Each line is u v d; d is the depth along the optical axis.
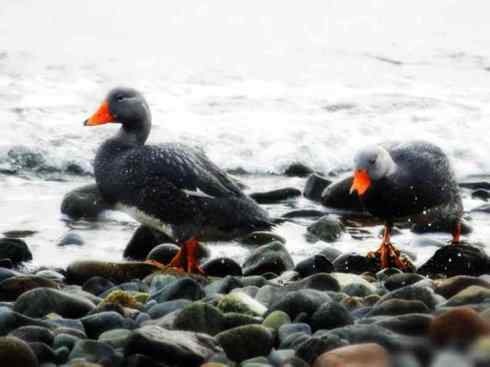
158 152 12.57
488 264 12.55
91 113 19.91
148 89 21.52
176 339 8.05
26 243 13.24
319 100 21.25
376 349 7.63
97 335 8.92
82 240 13.66
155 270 11.80
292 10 28.42
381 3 29.36
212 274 12.26
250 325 8.37
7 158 17.73
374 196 12.98
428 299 9.37
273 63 24.05
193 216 12.45
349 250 13.65
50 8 27.17
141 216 12.71
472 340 8.00
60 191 16.55
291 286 10.38
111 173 12.73
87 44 24.52
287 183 17.64
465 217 15.43
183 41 25.41
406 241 14.19
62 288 10.66
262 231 13.81
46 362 7.95
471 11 28.95
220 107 20.53
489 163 18.92
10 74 21.95
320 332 8.37
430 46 25.91
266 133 19.17
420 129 19.86
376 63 24.44
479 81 23.34
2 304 9.74
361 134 19.47
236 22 27.20
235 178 17.30
